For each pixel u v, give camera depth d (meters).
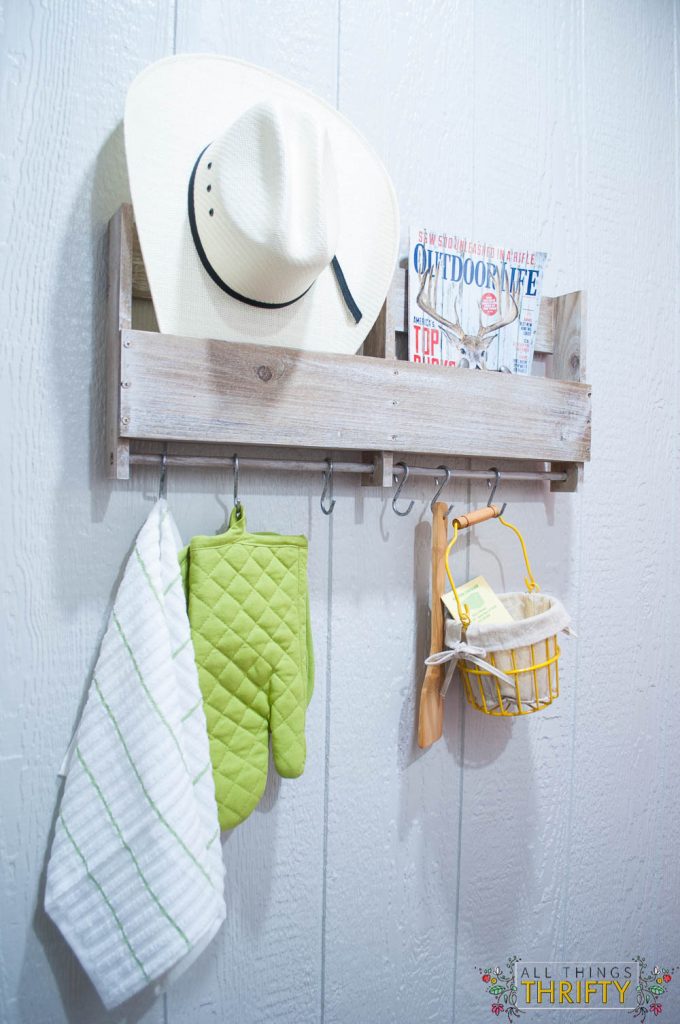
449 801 0.94
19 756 0.67
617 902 1.12
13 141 0.67
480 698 0.85
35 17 0.67
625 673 1.12
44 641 0.68
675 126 1.18
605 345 1.09
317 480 0.82
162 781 0.62
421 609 0.90
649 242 1.14
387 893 0.89
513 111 0.99
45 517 0.68
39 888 0.68
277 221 0.60
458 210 0.93
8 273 0.67
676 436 1.18
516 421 0.86
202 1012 0.76
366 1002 0.87
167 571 0.67
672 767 1.18
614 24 1.09
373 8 0.87
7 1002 0.67
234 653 0.71
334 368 0.73
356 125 0.85
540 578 1.01
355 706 0.86
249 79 0.70
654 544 1.16
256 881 0.79
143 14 0.72
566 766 1.05
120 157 0.71
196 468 0.75
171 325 0.65
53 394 0.68
